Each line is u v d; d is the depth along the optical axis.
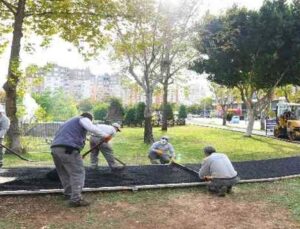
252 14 26.52
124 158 16.11
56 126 23.25
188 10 22.42
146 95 23.66
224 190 8.43
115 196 8.07
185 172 10.57
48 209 7.04
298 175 11.02
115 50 23.12
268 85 29.95
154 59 23.09
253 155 18.38
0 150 10.66
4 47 18.52
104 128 10.66
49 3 17.03
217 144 23.95
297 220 6.94
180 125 50.53
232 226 6.53
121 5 18.75
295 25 26.36
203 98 114.12
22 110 16.77
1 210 6.89
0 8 17.78
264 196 8.57
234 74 29.22
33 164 12.84
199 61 29.06
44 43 18.39
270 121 34.38
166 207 7.47
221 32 26.66
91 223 6.39
